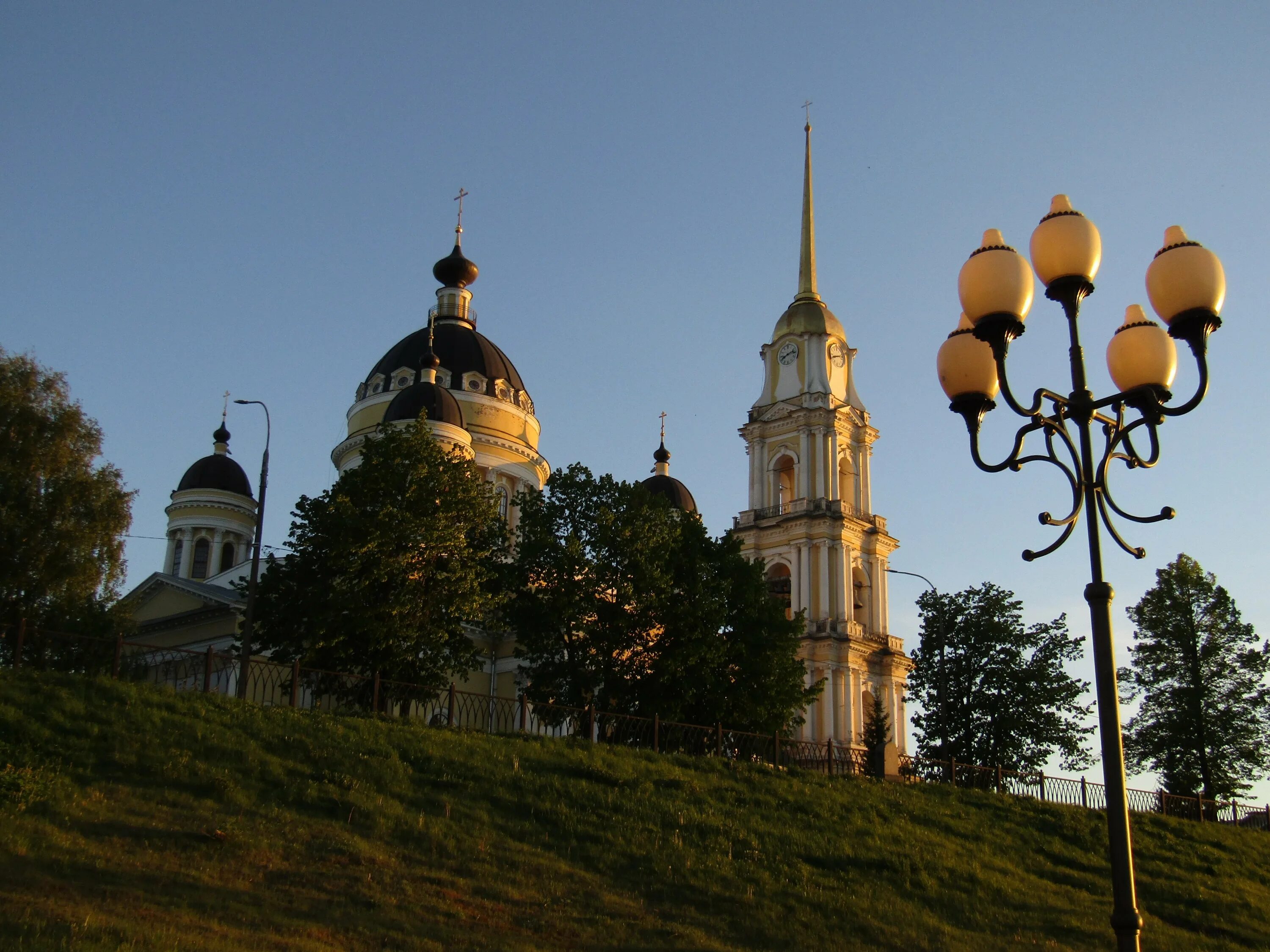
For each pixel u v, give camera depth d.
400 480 55.12
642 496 62.41
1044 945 28.25
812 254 95.81
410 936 21.80
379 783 31.55
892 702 86.25
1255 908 36.25
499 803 32.03
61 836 23.72
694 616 58.28
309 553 54.91
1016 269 15.32
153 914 20.42
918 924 28.36
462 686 69.00
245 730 33.16
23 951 17.22
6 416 58.28
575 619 57.78
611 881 28.11
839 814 37.97
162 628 67.38
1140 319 16.62
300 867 24.73
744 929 26.03
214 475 93.75
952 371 16.45
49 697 31.66
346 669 51.38
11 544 56.50
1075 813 45.41
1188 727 70.69
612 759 39.34
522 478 81.00
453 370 82.00
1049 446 16.03
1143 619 74.56
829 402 89.81
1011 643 74.31
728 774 41.25
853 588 87.56
